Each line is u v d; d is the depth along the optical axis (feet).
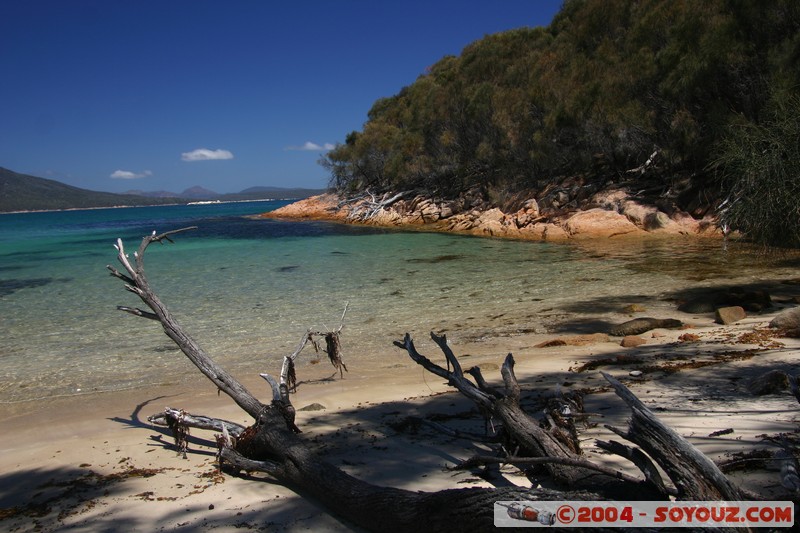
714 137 78.89
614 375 23.16
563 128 111.65
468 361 28.68
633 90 97.25
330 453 16.76
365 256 82.02
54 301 52.34
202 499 14.32
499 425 17.10
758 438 14.53
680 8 94.17
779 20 75.46
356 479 13.51
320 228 144.97
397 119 194.39
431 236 112.27
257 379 27.78
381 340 35.27
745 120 68.90
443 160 148.15
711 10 85.15
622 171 108.37
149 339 37.47
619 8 117.08
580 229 93.71
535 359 27.94
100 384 28.22
